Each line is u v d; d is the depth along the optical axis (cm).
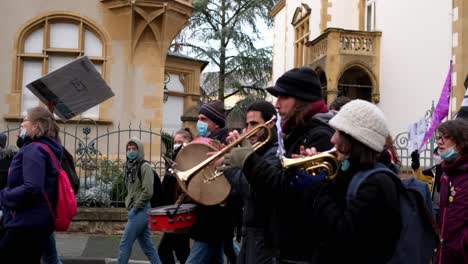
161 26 1534
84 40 1516
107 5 1513
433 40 2064
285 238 361
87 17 1509
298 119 378
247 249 416
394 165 345
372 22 2308
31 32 1508
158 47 1542
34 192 511
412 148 988
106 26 1517
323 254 312
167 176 732
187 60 2266
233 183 420
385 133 314
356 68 2175
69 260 902
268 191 350
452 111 1753
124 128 1515
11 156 723
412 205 307
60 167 544
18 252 530
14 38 1492
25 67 1507
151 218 572
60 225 540
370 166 311
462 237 456
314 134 365
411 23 2102
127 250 762
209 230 566
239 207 563
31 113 538
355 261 304
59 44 1513
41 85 974
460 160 471
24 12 1498
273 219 370
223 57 3344
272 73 3400
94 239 1080
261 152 438
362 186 302
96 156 1220
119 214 1125
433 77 2059
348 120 311
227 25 3331
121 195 1162
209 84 3366
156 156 1520
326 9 2511
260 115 442
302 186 344
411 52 2097
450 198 470
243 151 356
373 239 301
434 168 657
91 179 1231
